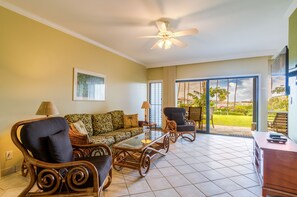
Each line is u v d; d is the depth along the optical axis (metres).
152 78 6.65
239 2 2.44
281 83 2.96
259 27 3.25
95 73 4.17
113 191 2.14
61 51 3.33
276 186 2.03
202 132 5.89
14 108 2.59
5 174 2.48
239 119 7.11
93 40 4.01
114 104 4.89
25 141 1.52
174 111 5.29
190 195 2.06
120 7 2.59
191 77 5.92
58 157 1.65
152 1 2.42
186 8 2.60
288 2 2.43
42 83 2.98
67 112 3.44
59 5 2.55
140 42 4.15
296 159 1.96
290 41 2.59
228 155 3.54
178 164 3.05
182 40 3.94
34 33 2.87
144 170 2.78
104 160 2.00
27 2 2.47
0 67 2.44
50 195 1.58
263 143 2.31
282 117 4.58
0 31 2.43
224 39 3.88
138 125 4.58
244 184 2.34
